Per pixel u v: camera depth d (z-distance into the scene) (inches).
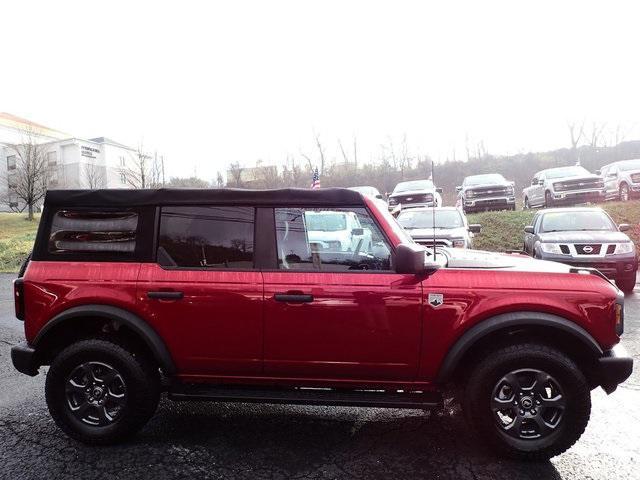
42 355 139.6
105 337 135.4
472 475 115.7
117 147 2340.1
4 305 353.7
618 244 349.7
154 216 134.1
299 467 120.2
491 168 1862.7
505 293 121.6
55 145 2183.8
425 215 470.0
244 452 128.3
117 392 134.1
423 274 124.7
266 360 128.1
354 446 131.5
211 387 132.6
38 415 154.4
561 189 671.8
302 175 1792.6
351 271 126.8
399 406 123.2
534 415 121.0
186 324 129.0
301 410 157.1
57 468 120.4
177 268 131.6
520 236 585.3
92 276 132.4
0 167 2203.5
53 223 137.2
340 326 124.5
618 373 117.6
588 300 120.0
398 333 123.2
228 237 132.0
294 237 130.9
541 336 127.4
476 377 121.8
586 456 124.7
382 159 1849.2
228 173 1739.7
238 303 127.0
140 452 128.7
